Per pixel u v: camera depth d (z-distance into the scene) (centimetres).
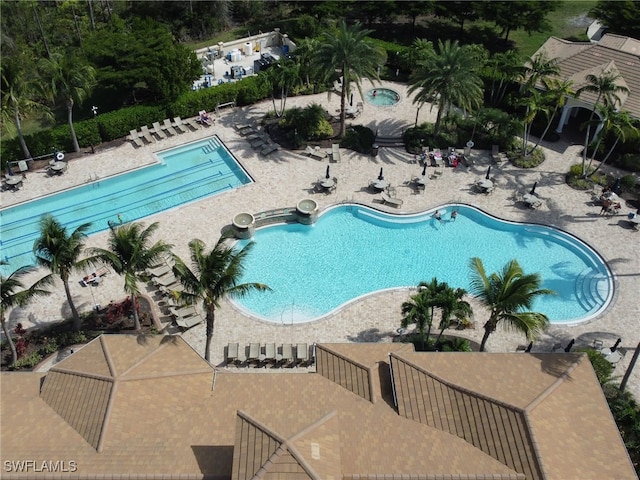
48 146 4781
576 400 2609
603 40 5872
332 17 6969
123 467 2306
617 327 3622
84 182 4622
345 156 4962
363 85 5972
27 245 4109
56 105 5562
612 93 4647
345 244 4222
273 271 3978
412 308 3027
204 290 2827
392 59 6194
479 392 2566
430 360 2811
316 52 4772
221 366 3297
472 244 4266
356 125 5291
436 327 3575
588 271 4062
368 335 3509
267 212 4300
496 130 5056
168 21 7006
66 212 4400
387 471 2295
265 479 2064
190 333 3472
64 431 2495
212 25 7056
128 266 3056
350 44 4647
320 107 5212
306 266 4031
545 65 4925
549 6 6322
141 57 5184
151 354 2792
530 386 2634
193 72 5375
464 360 2812
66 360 2802
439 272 4034
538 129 5347
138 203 4522
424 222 4438
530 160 4962
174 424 2533
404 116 5516
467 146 4984
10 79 4394
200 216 4319
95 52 5278
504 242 4291
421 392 2645
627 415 2880
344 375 2806
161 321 3538
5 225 4256
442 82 4675
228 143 5109
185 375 2744
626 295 3834
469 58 4634
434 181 4741
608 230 4328
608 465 2348
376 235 4312
